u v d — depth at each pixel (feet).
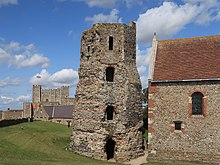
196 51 92.22
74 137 98.12
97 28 99.50
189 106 82.89
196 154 81.00
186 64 89.04
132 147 96.32
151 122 85.87
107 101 95.14
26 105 225.15
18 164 63.52
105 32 99.25
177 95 84.23
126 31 101.24
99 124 93.56
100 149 92.48
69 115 204.74
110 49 99.91
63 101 259.19
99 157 91.97
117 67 98.22
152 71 89.35
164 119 84.74
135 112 100.37
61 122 203.82
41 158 76.69
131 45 103.65
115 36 99.55
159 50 97.14
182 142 82.48
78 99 99.76
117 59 98.58
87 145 94.02
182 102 83.61
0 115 201.87
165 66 90.74
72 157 86.69
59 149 95.71
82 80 100.01
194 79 82.64
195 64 88.02
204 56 89.56
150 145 85.25
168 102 84.84
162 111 85.15
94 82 96.99
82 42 102.58
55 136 113.29
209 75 82.53
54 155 84.94
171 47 96.58
